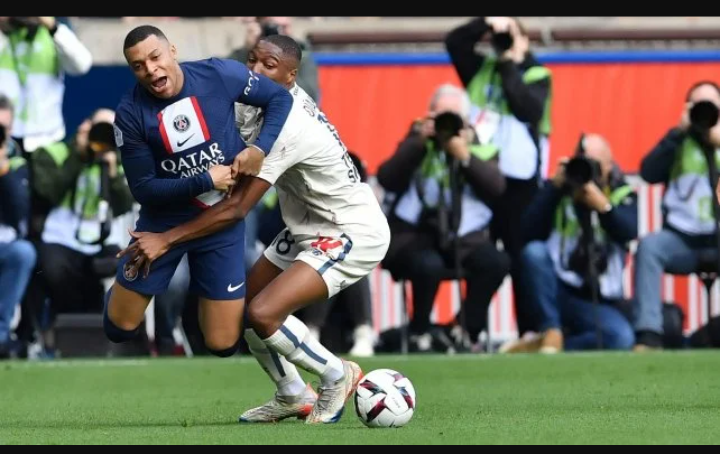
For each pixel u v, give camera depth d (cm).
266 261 2845
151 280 2680
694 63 5644
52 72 4991
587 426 2592
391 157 4706
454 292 5172
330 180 2711
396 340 4950
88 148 4716
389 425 2581
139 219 2711
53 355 4853
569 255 4819
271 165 2634
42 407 3262
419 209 4725
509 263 4756
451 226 4700
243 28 6069
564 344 4906
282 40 2784
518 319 4891
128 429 2662
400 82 5575
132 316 2709
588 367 4191
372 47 5769
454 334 4809
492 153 4722
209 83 2605
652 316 4800
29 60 4959
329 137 2706
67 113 5438
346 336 4784
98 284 4828
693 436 2392
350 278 2733
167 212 2670
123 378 4081
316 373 2728
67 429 2683
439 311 5191
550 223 4819
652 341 4806
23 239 4734
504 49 4919
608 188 4838
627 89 5622
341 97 5559
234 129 2641
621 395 3359
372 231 2739
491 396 3384
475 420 2738
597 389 3534
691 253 4809
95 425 2781
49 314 4872
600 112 5609
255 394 3597
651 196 5272
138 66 2536
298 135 2645
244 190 2634
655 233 4822
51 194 4719
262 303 2638
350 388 2761
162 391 3700
